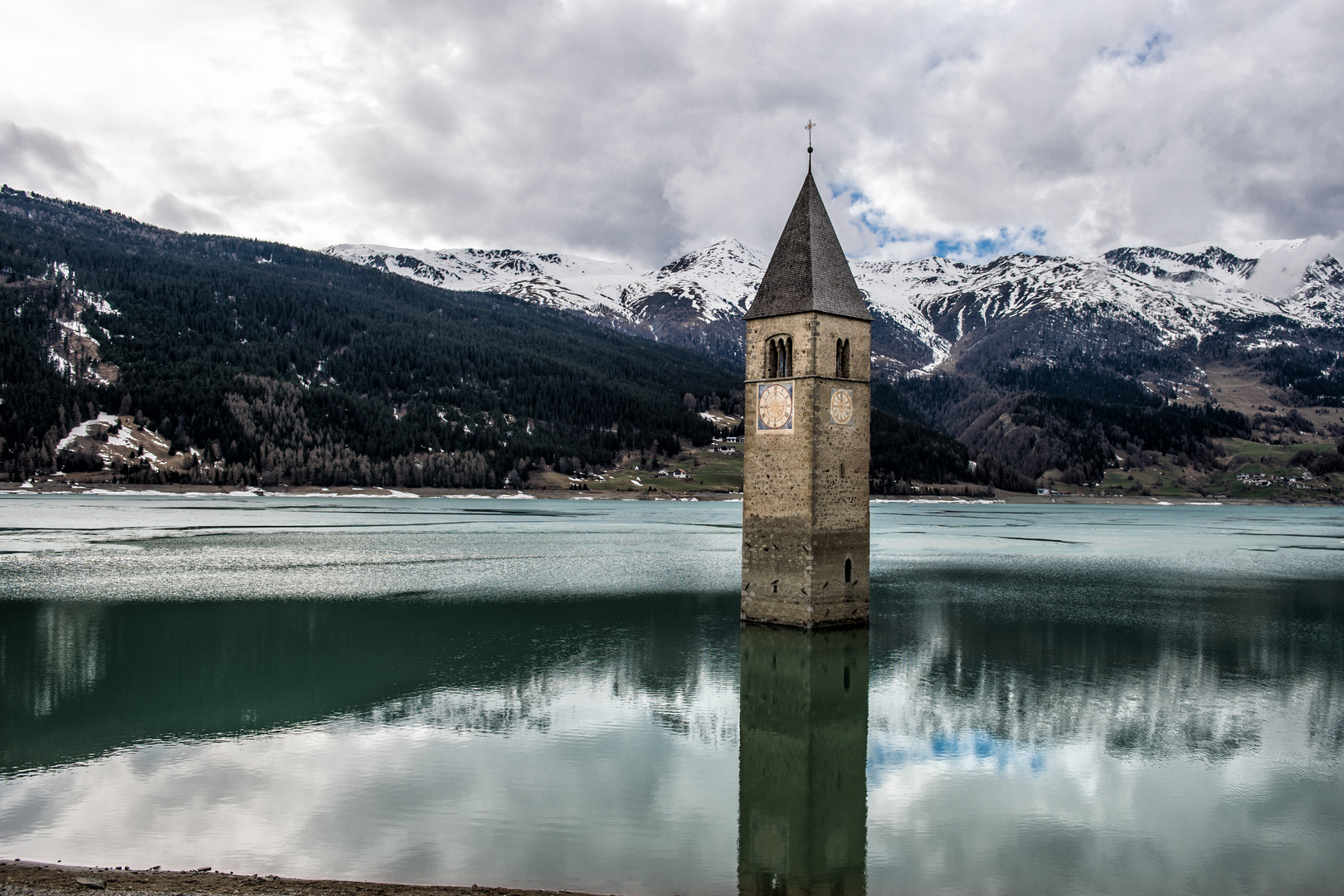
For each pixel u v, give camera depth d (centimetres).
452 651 7206
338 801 4200
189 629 7925
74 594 9612
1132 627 8562
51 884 3139
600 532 19875
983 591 10894
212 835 3794
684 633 7950
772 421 7831
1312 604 10106
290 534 17512
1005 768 4856
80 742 4972
